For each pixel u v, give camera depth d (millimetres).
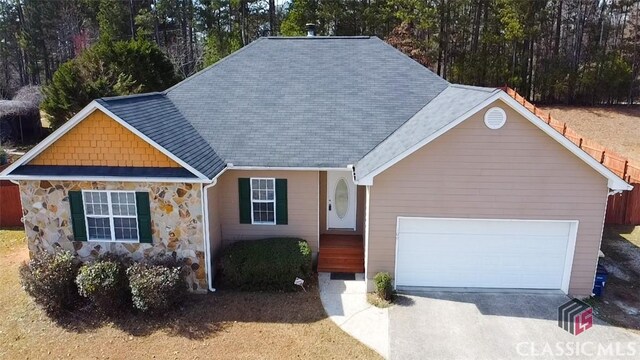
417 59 40875
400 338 11938
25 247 17734
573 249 13641
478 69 43531
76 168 13461
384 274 13773
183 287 13398
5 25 58812
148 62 31375
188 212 13633
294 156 15016
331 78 18562
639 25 44219
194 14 53469
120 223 13961
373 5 44875
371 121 16516
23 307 13320
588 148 21812
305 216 15742
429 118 14797
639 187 20109
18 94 42875
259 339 11875
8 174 13375
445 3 42531
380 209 13680
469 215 13516
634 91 44438
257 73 18953
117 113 13039
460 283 14422
